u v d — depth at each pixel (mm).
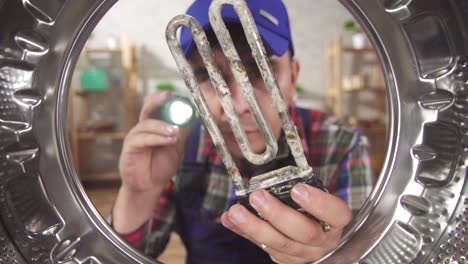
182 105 659
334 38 2305
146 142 654
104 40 2162
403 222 382
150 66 2238
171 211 882
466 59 332
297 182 319
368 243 389
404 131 380
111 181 2244
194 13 538
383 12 352
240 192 319
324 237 364
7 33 309
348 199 878
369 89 2301
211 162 847
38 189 354
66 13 324
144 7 2146
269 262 803
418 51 355
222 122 594
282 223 328
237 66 280
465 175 349
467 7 313
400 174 385
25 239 344
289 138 294
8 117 331
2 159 330
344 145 904
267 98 522
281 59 639
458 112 346
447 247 355
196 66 562
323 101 2355
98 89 2164
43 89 343
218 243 839
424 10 334
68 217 365
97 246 377
